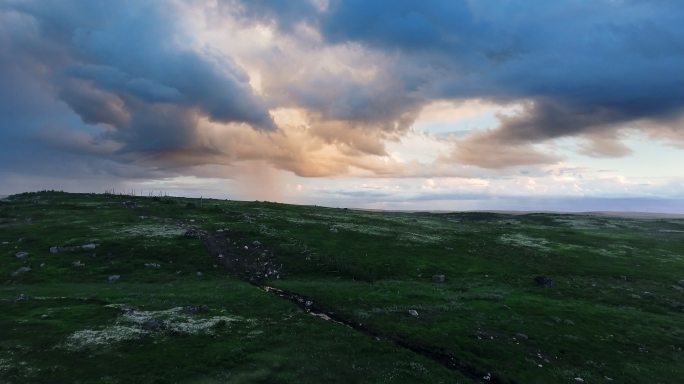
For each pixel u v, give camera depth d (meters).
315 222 107.06
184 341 36.53
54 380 28.56
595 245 105.12
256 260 72.19
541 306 54.75
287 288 57.50
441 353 39.00
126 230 83.81
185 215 105.62
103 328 37.78
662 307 59.62
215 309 46.12
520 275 72.56
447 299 55.31
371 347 38.03
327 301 51.94
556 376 36.19
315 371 32.84
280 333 40.03
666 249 105.75
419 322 45.88
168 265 66.31
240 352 34.91
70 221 92.06
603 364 39.12
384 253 79.81
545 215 199.62
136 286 55.81
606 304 59.59
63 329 36.91
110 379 29.12
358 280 64.62
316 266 69.62
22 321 38.34
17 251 69.69
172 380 29.70
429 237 99.44
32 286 54.56
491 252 88.25
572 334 45.75
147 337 36.69
